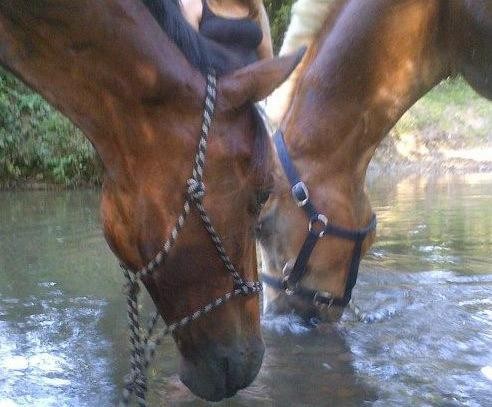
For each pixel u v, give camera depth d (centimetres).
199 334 165
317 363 245
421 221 531
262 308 295
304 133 268
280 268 271
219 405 213
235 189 155
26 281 365
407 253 421
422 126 1074
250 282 166
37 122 872
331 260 270
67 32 145
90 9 144
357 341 267
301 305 273
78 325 293
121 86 148
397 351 257
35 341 273
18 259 416
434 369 239
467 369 239
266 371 238
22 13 143
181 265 156
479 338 271
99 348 265
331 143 268
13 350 262
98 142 154
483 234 476
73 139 858
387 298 324
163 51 151
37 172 851
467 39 265
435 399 214
